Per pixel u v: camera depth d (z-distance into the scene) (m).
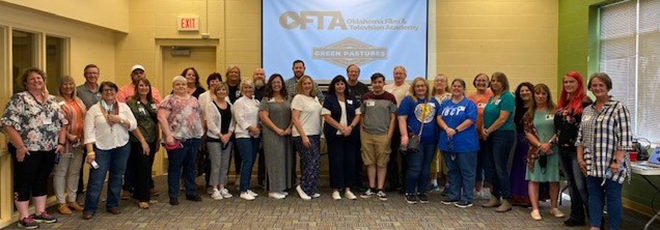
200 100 5.68
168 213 4.96
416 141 5.37
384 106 5.57
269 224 4.60
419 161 5.41
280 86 5.60
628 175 4.04
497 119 5.10
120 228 4.45
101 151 4.71
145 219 4.74
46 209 5.06
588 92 6.38
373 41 7.15
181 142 5.23
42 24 5.38
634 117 5.71
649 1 5.46
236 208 5.18
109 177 4.90
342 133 5.51
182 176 5.89
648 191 5.21
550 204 5.30
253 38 7.18
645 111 5.54
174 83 5.23
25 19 5.07
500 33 7.20
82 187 5.64
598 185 4.14
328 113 5.54
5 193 4.56
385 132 5.58
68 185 5.02
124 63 7.10
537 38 7.20
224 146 5.62
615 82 6.08
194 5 7.14
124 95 5.52
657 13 5.34
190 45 7.22
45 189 4.59
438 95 5.82
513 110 5.06
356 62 7.16
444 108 5.34
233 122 5.68
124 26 6.99
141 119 5.19
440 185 6.57
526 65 7.21
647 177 5.19
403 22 7.14
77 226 4.50
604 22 6.29
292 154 5.96
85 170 6.02
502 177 5.10
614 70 6.10
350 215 4.93
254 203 5.41
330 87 5.61
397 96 5.99
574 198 4.55
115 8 6.71
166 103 5.18
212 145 5.54
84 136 4.65
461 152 5.18
